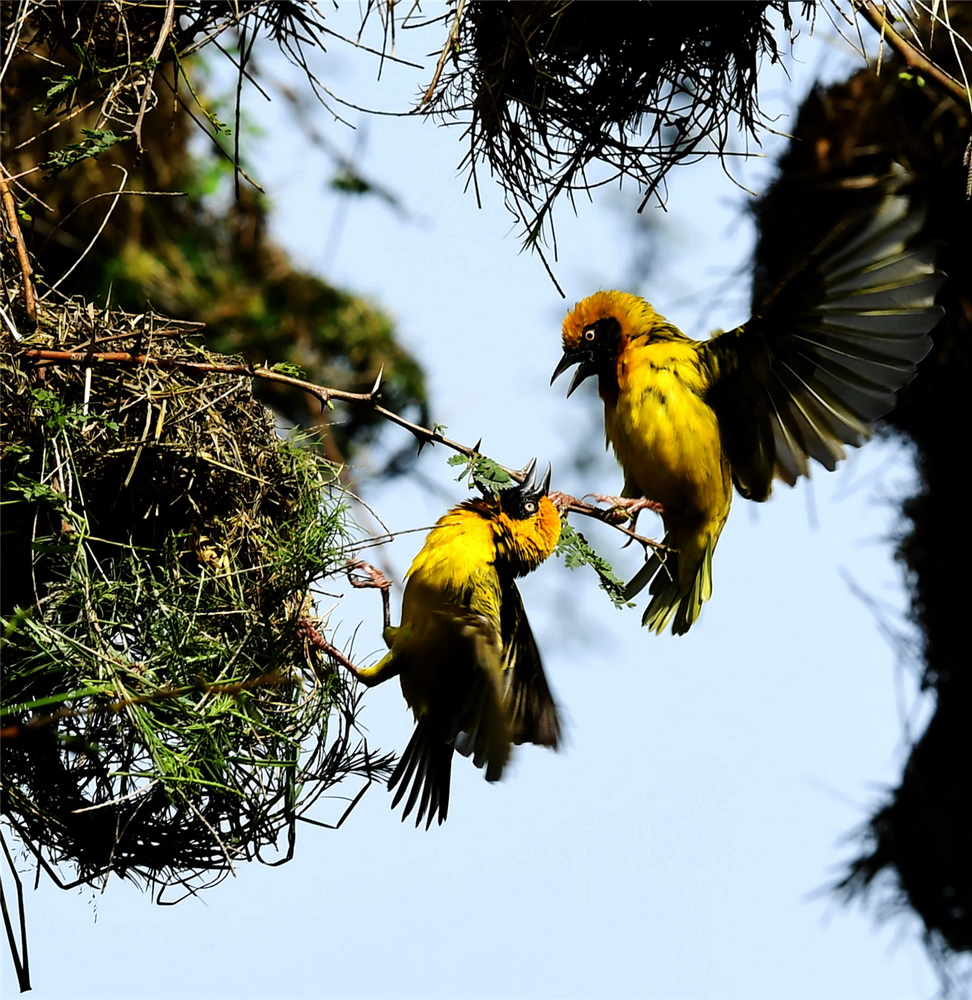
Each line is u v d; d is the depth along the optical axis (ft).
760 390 29.78
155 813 24.71
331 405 24.79
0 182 25.54
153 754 22.97
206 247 39.19
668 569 31.04
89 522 25.48
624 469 31.19
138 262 37.37
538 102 29.37
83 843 24.59
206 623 25.11
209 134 27.45
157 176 37.22
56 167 24.89
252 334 39.34
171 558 25.22
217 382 26.37
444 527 28.04
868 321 28.12
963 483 41.73
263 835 25.30
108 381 25.44
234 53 32.12
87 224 36.04
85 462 25.20
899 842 43.37
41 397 24.04
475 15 29.09
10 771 24.26
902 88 36.81
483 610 27.22
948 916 42.78
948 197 36.96
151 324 25.86
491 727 24.58
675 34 29.07
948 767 42.96
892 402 28.50
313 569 26.03
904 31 35.12
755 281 38.75
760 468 30.30
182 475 25.88
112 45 27.50
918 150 36.94
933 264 27.58
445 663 27.58
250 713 24.97
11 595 24.11
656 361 30.17
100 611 24.14
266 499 26.68
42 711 24.03
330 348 40.34
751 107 29.58
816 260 28.27
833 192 37.63
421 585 27.45
